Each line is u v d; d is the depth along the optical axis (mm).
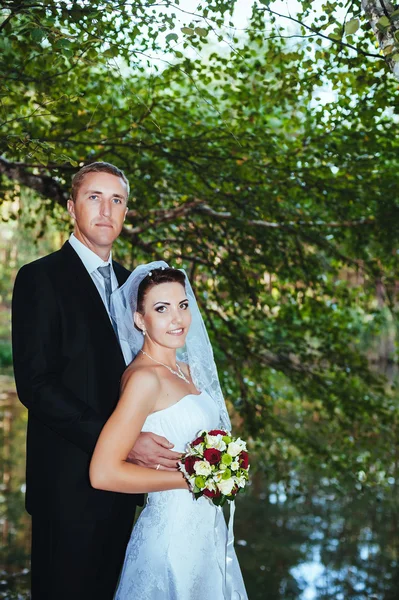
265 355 6086
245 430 5953
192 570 2422
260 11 4277
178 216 5570
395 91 4656
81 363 2670
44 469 2689
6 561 6199
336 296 6125
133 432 2318
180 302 2496
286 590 5965
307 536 7355
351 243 5895
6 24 3967
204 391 2613
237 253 5691
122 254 6262
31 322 2633
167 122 5285
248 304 6055
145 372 2391
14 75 4836
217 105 5102
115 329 2818
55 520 2627
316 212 5855
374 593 5949
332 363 6039
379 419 6141
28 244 9328
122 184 2891
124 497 2766
